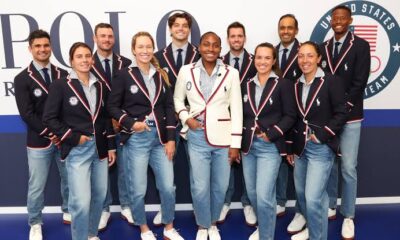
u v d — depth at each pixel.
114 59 3.14
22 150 3.54
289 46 3.20
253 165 2.80
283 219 3.46
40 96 2.83
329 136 2.54
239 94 2.74
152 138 2.74
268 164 2.66
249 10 3.38
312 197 2.64
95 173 2.69
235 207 3.71
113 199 3.64
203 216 2.92
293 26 3.10
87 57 2.47
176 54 3.12
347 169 3.12
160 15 3.36
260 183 2.68
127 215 3.42
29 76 2.81
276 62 2.72
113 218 3.53
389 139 3.66
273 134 2.59
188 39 3.39
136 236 3.19
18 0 3.29
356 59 2.94
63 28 3.34
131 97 2.67
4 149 3.53
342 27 2.94
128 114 2.71
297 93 2.69
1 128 3.49
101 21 3.34
